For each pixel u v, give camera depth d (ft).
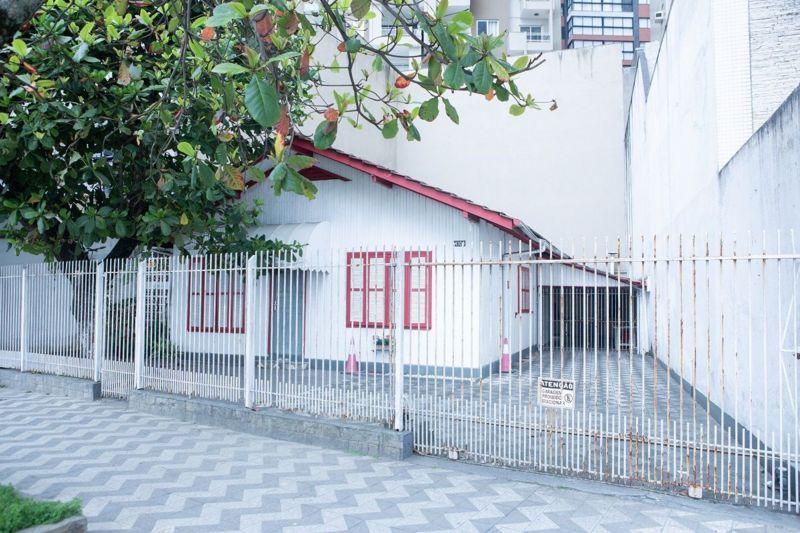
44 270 36.19
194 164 13.87
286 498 17.70
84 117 27.71
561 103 70.23
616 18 196.95
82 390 32.35
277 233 42.86
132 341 31.48
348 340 39.75
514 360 47.60
